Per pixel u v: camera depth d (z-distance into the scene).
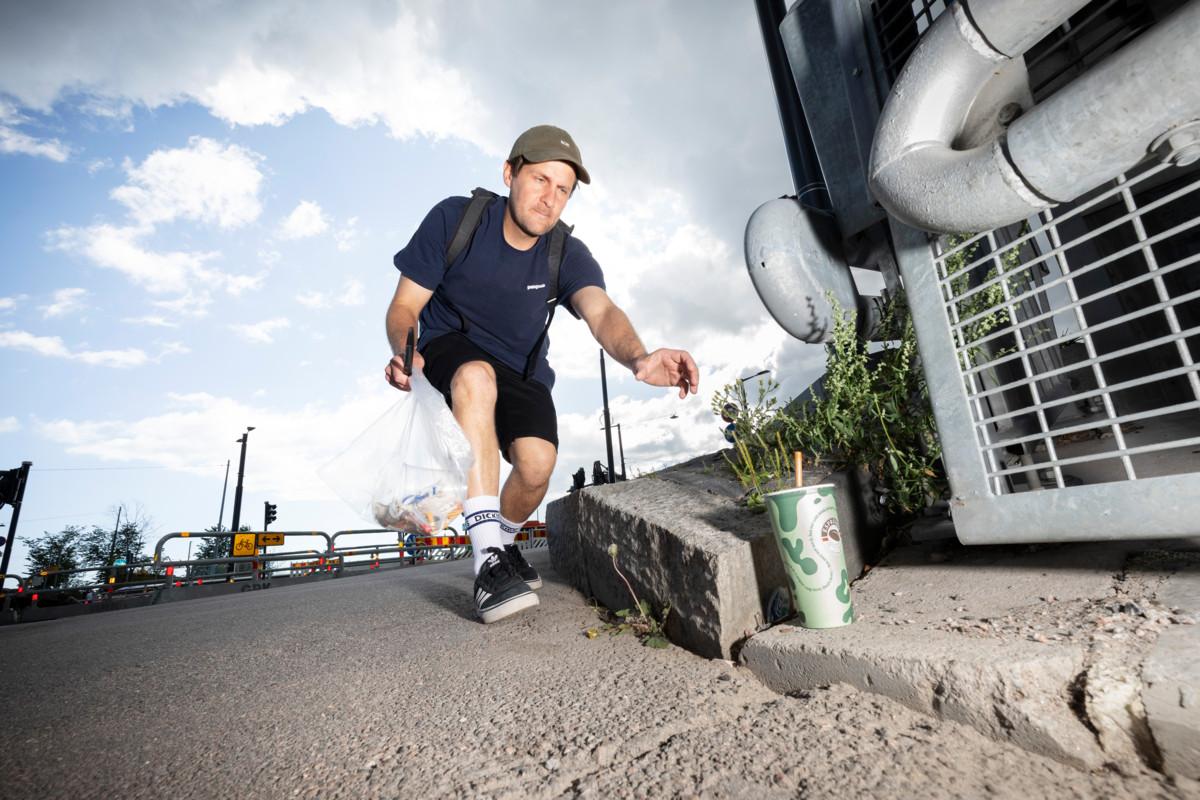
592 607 2.55
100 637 3.41
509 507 2.88
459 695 1.61
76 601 12.01
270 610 3.87
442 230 2.64
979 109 1.94
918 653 1.26
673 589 1.97
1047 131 1.56
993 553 2.12
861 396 2.53
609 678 1.64
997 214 1.75
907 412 2.52
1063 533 1.67
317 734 1.42
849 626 1.58
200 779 1.22
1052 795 0.93
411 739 1.34
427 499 2.10
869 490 2.62
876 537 2.58
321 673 1.96
